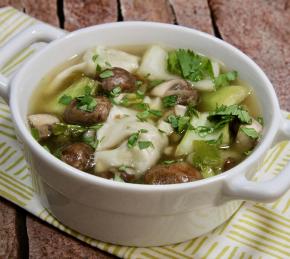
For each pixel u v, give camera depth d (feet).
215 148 1.12
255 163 1.06
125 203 1.02
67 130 1.16
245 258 1.15
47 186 1.11
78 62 1.32
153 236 1.12
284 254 1.16
